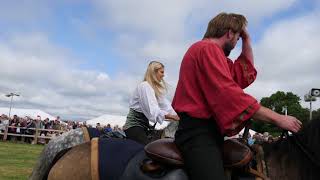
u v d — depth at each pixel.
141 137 4.99
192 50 3.27
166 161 3.19
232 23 3.35
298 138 3.29
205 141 3.09
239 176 3.20
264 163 3.32
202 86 3.13
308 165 3.27
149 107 4.94
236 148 3.20
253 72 3.57
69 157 3.71
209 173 3.00
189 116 3.16
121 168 3.46
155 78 5.14
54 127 26.80
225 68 3.11
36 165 4.71
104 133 4.79
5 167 12.98
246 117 3.01
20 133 26.30
